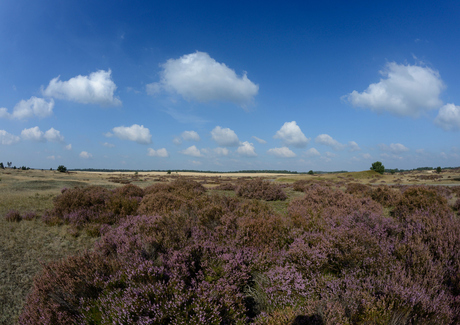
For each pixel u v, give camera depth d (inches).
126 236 205.2
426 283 123.2
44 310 118.6
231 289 128.1
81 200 397.4
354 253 153.6
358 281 128.2
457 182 1642.5
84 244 255.6
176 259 150.3
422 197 362.3
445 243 155.6
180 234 203.9
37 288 133.0
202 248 173.3
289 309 120.1
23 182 1048.8
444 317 102.9
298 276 142.9
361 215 249.9
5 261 207.6
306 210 310.0
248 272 158.1
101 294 125.5
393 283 117.3
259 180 628.4
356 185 795.4
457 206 390.3
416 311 106.6
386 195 499.8
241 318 117.1
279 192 565.3
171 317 102.9
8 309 145.6
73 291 129.0
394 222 231.0
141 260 151.5
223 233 215.9
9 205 453.1
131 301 108.0
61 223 341.1
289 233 210.5
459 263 135.0
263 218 257.8
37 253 227.1
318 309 113.0
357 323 103.3
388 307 105.4
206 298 113.7
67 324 115.6
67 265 147.6
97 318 110.7
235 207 350.3
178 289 116.6
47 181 1139.3
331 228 203.5
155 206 362.6
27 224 323.6
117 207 384.8
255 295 140.5
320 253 164.1
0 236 271.0
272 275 147.5
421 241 171.2
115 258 169.9
